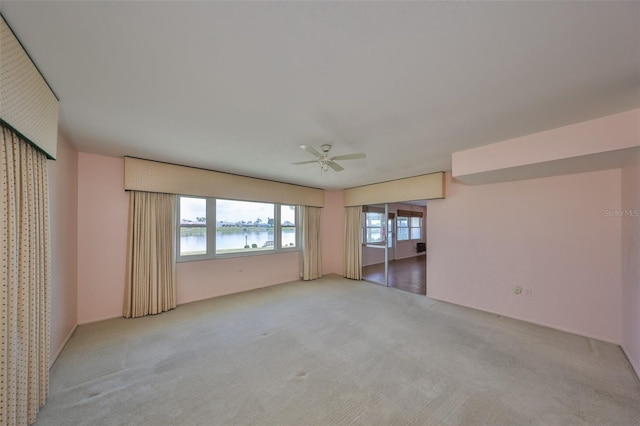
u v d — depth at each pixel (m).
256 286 5.30
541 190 3.48
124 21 1.20
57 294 2.58
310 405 1.89
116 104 2.04
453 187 4.46
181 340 2.94
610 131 2.20
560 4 1.10
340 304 4.29
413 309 4.06
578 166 2.78
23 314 1.56
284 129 2.55
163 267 3.93
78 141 2.94
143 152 3.37
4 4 1.09
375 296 4.78
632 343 2.46
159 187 3.83
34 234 1.66
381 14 1.17
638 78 1.64
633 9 1.11
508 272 3.77
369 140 2.85
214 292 4.67
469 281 4.20
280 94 1.89
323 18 1.19
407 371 2.33
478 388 2.08
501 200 3.87
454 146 3.04
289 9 1.14
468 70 1.59
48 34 1.28
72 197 3.10
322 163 3.04
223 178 4.54
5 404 1.40
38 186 1.73
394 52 1.42
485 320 3.61
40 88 1.62
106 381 2.17
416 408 1.86
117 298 3.65
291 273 5.96
